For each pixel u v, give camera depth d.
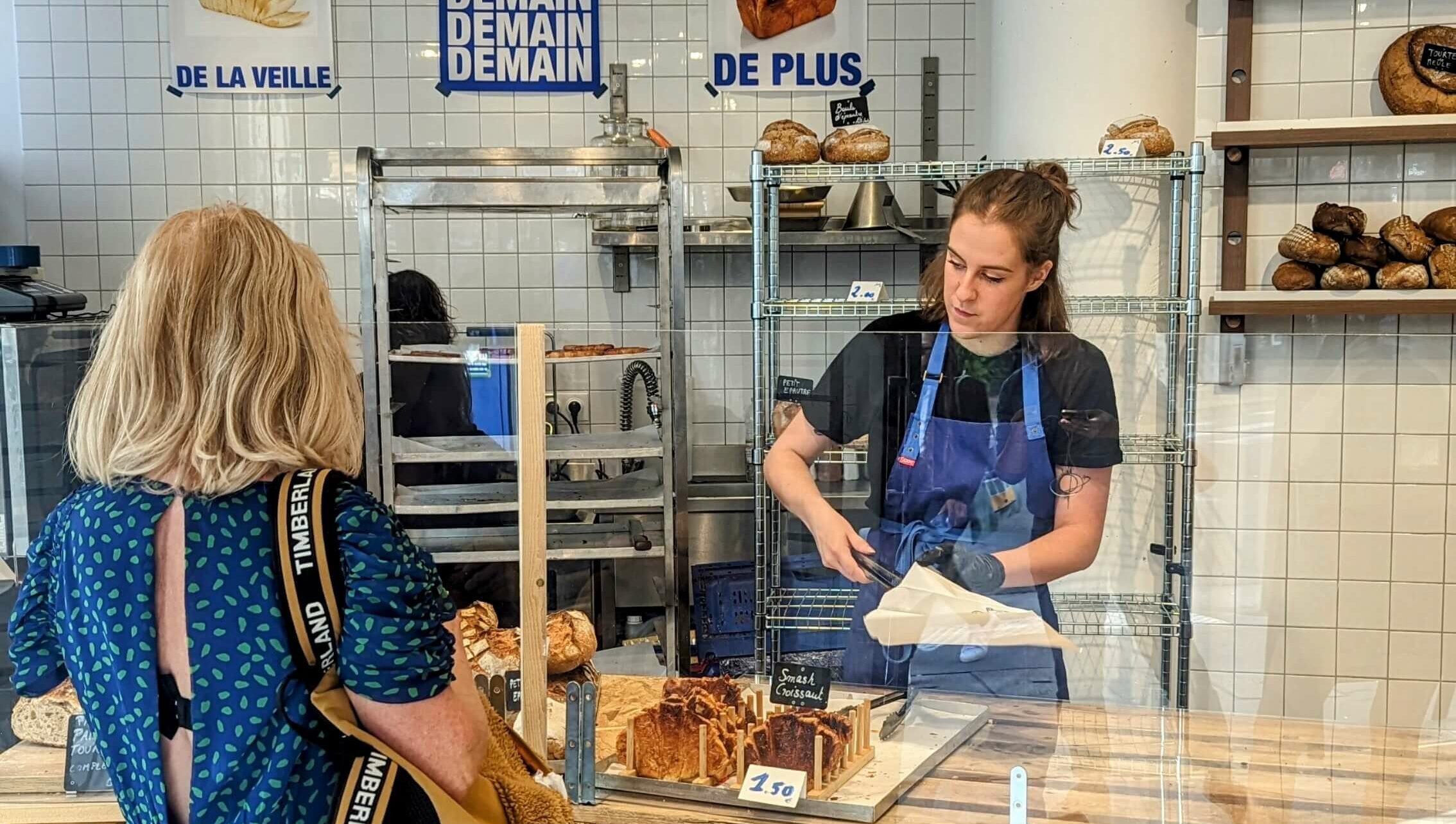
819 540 1.65
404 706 1.02
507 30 3.54
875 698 1.59
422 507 1.66
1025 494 1.60
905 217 3.47
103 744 1.10
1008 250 1.90
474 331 1.65
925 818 1.41
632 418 1.76
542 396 1.62
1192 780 1.45
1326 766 1.47
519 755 1.29
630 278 3.59
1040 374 1.58
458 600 1.67
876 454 1.63
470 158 2.81
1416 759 1.47
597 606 1.74
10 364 1.75
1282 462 1.56
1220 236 2.82
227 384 1.02
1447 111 2.63
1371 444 1.53
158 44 3.52
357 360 1.68
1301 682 1.57
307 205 3.58
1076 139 2.88
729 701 1.54
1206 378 1.57
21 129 3.54
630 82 3.57
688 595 1.73
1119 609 1.60
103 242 3.57
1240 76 2.78
